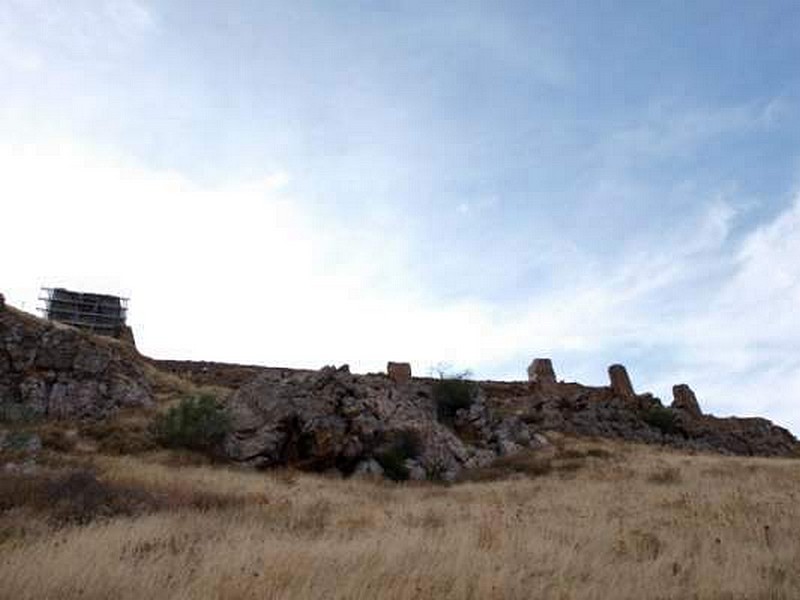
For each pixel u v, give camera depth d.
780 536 10.94
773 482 21.92
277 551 8.76
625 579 7.76
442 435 32.25
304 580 7.30
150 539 9.72
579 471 28.77
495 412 41.66
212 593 6.74
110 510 12.65
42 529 10.56
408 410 32.59
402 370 46.94
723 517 13.48
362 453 28.41
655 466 28.53
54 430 26.00
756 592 7.29
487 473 29.67
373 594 6.75
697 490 19.66
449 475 28.73
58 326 35.03
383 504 17.80
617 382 53.62
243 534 10.63
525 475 28.56
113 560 7.98
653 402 51.81
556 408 45.94
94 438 26.48
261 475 23.86
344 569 7.80
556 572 8.02
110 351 35.25
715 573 8.09
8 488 13.29
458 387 38.97
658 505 16.42
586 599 6.99
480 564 8.13
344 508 16.03
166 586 6.97
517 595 6.97
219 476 21.58
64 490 13.47
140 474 19.41
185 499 14.62
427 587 6.98
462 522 12.87
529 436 37.22
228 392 38.41
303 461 27.38
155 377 38.44
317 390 30.59
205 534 10.61
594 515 14.34
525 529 11.75
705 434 49.22
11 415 27.30
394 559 8.34
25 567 7.35
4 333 31.89
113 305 48.41
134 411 31.56
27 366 30.97
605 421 45.56
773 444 51.53
